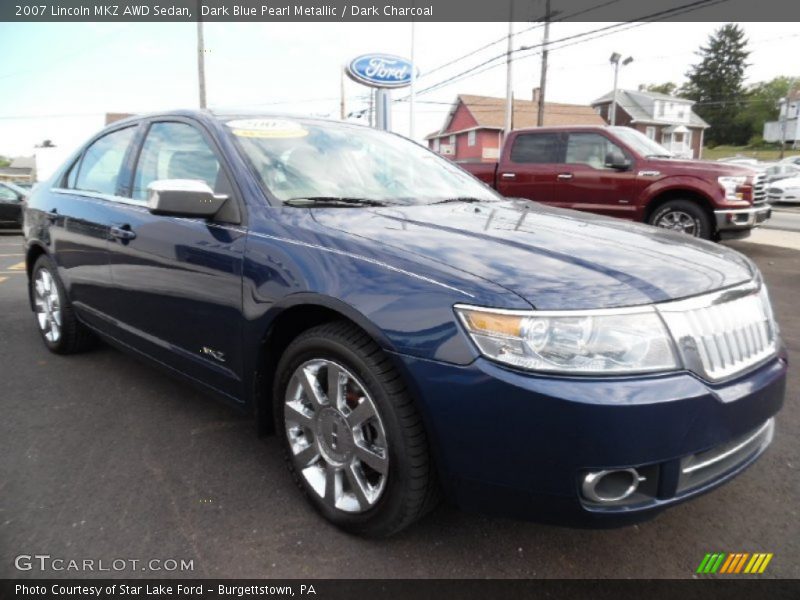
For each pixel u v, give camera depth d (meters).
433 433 1.85
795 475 2.64
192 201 2.43
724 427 1.81
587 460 1.67
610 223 2.68
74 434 2.98
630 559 2.10
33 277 4.38
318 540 2.18
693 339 1.81
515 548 2.15
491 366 1.73
